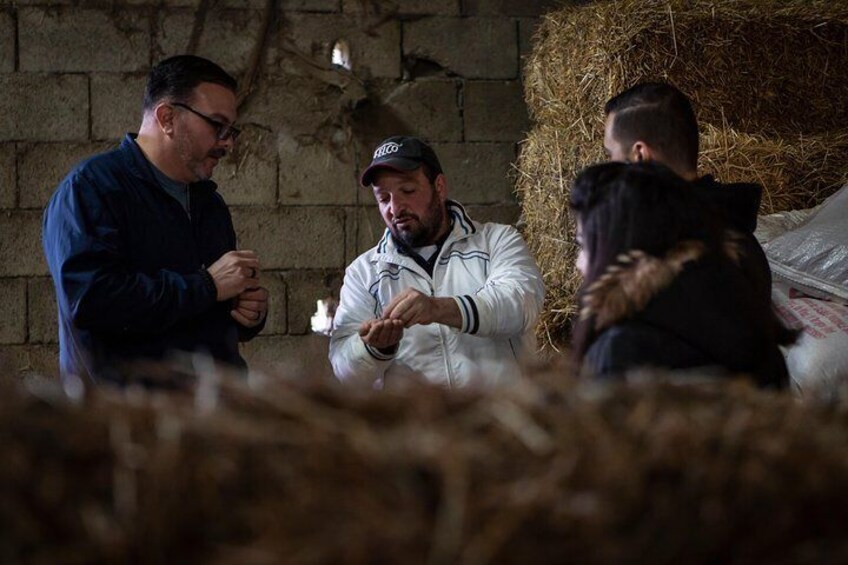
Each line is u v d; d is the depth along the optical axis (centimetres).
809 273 322
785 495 104
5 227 442
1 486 100
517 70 476
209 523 102
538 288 294
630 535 100
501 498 97
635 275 157
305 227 460
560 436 106
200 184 285
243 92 455
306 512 98
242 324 273
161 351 264
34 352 443
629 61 400
